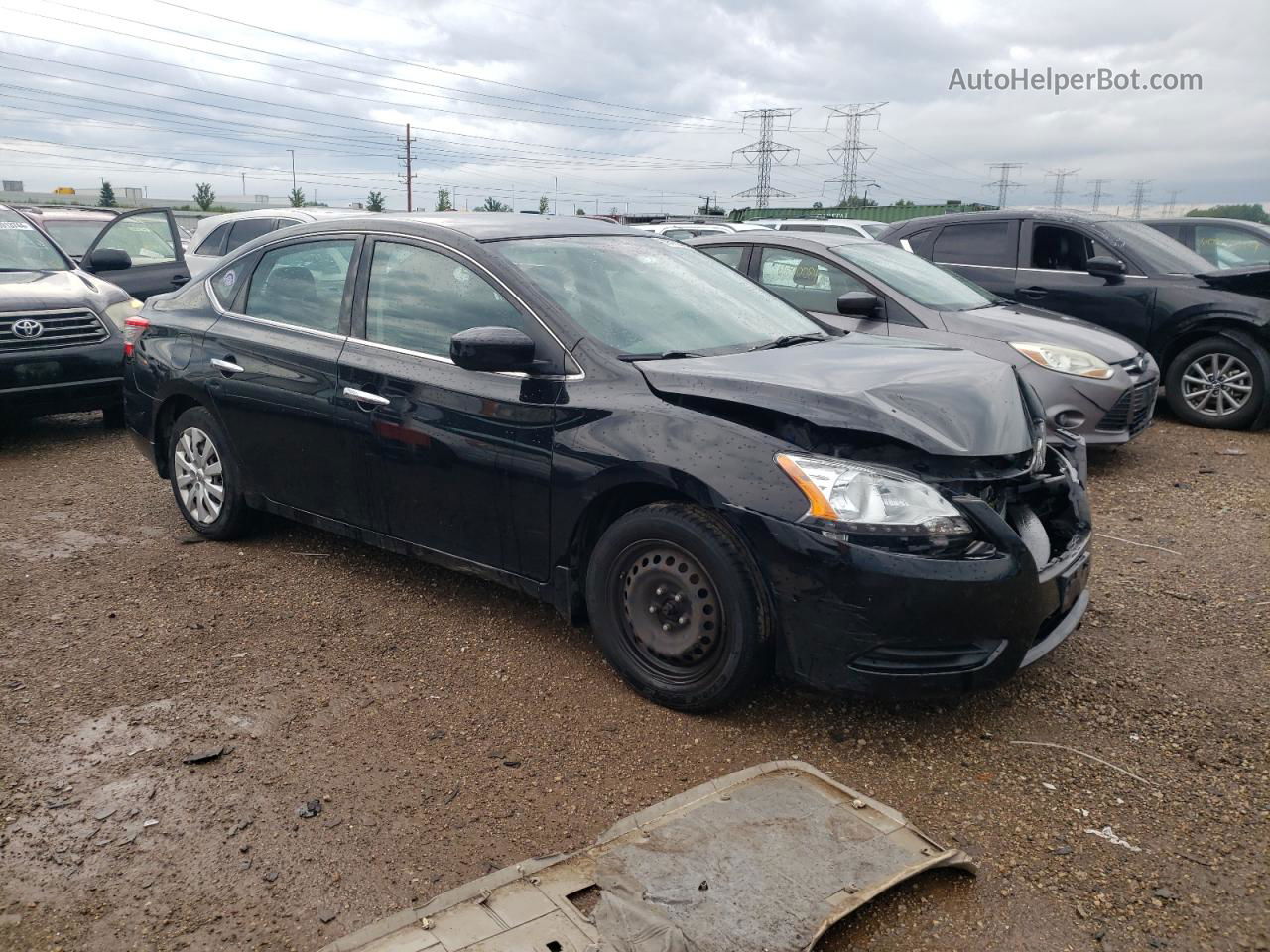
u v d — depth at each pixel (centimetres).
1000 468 326
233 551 504
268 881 262
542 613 434
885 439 311
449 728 339
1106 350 678
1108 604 455
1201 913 254
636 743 331
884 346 414
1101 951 241
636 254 445
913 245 959
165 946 239
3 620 419
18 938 240
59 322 722
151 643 400
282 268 479
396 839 280
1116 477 692
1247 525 580
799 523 307
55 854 271
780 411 322
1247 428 840
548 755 324
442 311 405
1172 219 1034
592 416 352
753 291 466
